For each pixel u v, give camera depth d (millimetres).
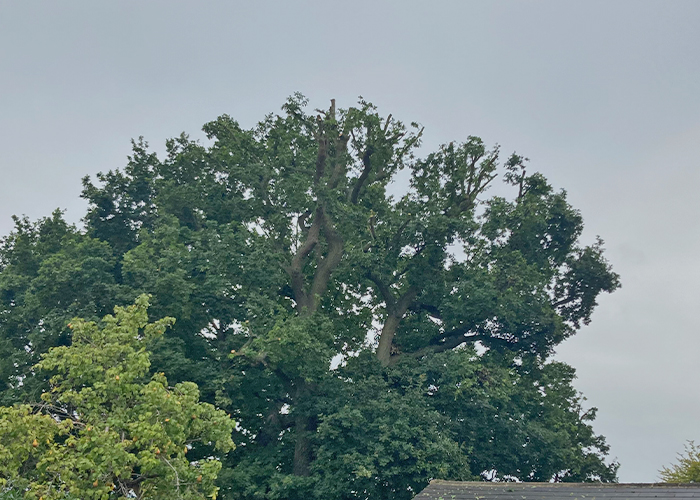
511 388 27578
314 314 25266
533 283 27797
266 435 27297
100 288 23000
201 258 26016
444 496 14594
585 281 30438
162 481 13258
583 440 29812
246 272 25984
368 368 27625
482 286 27875
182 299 23344
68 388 14656
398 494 23438
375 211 31250
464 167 30703
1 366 22375
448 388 26328
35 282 23750
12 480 12289
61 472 12266
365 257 28109
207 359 25156
